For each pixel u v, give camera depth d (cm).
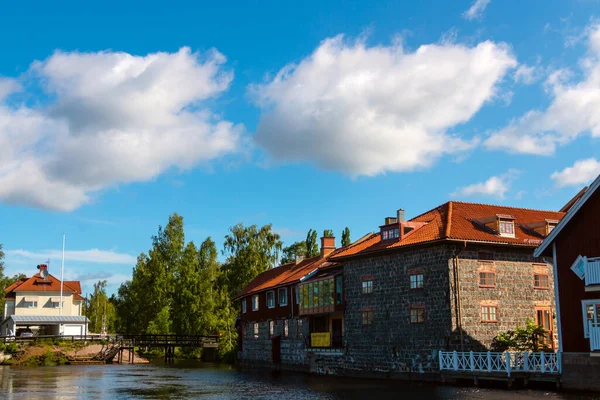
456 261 3747
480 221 4106
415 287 3931
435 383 3653
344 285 4547
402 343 3975
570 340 2997
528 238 4066
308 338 5066
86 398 3192
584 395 2794
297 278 5278
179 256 9462
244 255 8681
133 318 9525
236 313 8431
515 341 3750
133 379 4478
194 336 7819
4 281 9375
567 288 3034
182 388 3728
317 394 3269
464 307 3712
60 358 6731
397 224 4147
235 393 3394
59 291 8919
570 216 3019
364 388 3503
